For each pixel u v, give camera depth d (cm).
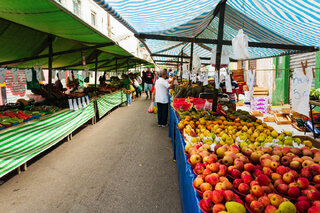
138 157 459
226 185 148
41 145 442
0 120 359
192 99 475
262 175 151
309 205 122
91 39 543
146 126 750
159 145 541
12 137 359
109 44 591
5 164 341
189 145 235
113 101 1101
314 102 463
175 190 324
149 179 360
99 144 553
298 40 498
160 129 707
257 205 126
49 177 370
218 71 407
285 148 199
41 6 288
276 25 425
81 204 291
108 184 345
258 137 248
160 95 723
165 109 738
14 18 352
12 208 283
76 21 368
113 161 438
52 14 325
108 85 1277
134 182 350
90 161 439
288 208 117
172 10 384
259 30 519
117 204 290
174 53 1326
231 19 519
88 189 330
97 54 894
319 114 577
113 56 1195
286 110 736
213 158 184
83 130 709
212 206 132
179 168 303
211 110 434
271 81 1066
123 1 306
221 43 398
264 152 201
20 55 578
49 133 472
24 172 391
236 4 403
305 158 176
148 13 389
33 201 299
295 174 154
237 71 579
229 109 460
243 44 303
